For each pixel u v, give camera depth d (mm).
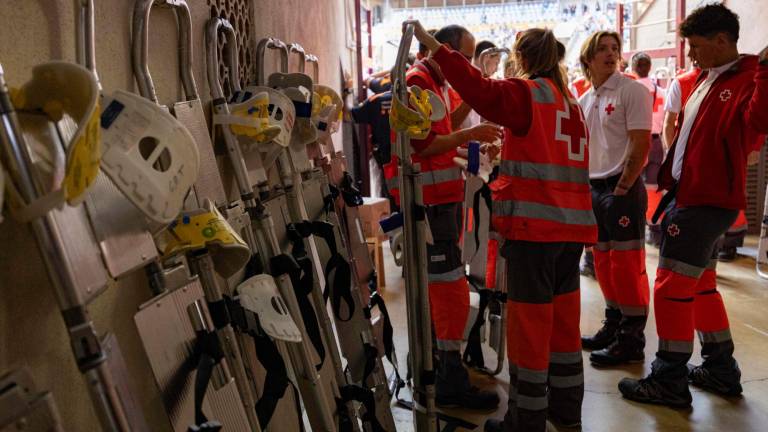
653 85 5812
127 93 873
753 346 3434
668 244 2719
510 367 2250
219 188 1408
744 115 2512
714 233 2631
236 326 1343
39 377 882
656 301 2771
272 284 1338
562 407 2416
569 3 11969
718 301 2871
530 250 2115
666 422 2639
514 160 2119
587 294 4523
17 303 836
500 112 2055
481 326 3105
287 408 1742
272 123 1608
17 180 675
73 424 968
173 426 969
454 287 2648
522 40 2227
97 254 830
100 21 1072
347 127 5051
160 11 1330
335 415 1843
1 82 671
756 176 6211
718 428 2582
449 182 2574
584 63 3268
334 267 1922
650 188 5953
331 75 3857
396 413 2709
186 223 1062
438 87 2570
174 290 1035
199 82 1545
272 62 2211
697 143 2631
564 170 2123
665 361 2768
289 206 1867
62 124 822
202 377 1013
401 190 1912
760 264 5066
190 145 929
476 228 2703
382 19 11852
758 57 2561
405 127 1811
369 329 2121
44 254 699
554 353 2395
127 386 844
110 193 901
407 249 1936
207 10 1599
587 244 2242
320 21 3361
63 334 944
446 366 2736
